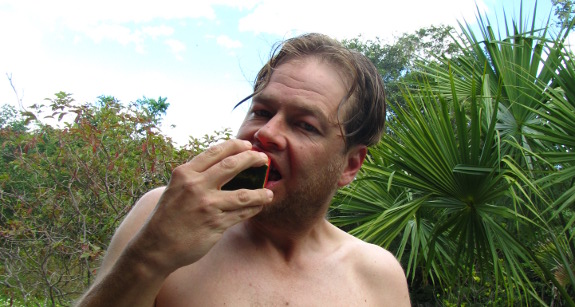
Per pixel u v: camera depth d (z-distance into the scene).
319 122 1.00
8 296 3.59
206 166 0.76
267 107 1.01
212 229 0.75
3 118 4.09
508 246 3.35
